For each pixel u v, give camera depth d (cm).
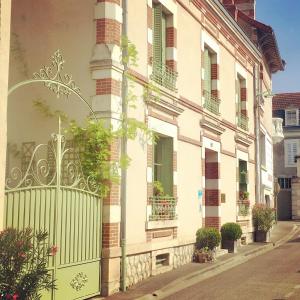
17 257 647
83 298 906
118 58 1024
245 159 2000
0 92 716
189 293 993
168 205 1244
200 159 1488
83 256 909
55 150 884
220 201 1656
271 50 2464
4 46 726
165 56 1320
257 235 2039
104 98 996
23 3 1105
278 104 3988
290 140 3859
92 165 965
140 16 1141
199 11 1530
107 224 976
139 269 1094
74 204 888
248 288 1027
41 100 1055
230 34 1845
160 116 1221
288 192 3775
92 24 1030
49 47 1067
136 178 1093
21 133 1062
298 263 1397
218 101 1669
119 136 1001
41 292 789
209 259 1404
